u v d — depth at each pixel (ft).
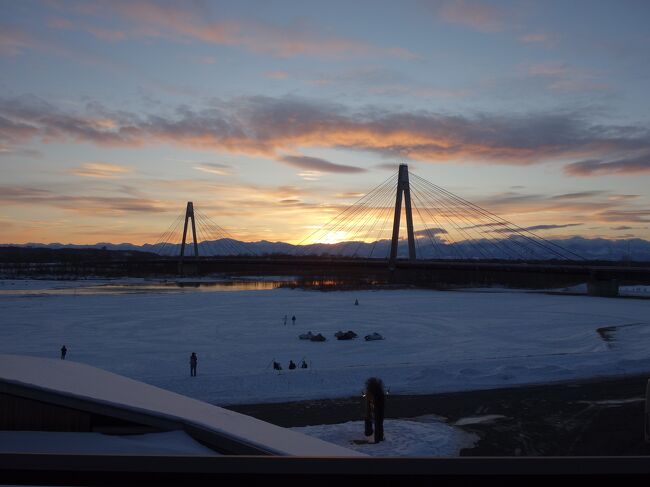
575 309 189.26
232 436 16.88
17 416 17.29
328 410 53.21
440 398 57.16
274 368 78.43
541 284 343.87
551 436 42.86
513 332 126.93
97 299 228.63
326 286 316.60
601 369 69.62
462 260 349.00
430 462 4.13
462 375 66.54
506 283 348.38
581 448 39.75
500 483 3.99
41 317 159.74
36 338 117.29
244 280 453.17
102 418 17.53
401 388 62.08
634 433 42.80
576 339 112.98
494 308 193.67
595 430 44.01
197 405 21.18
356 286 315.37
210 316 163.02
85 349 102.01
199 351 99.71
